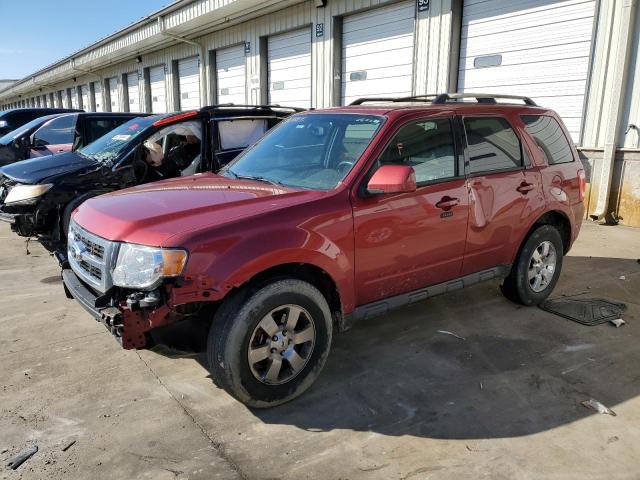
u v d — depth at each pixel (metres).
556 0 8.49
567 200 4.80
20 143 9.60
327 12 12.48
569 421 3.03
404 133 3.68
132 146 6.29
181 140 6.57
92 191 5.99
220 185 3.76
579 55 8.32
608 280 5.52
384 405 3.20
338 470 2.62
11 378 3.50
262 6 13.55
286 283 3.06
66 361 3.74
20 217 5.87
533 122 4.67
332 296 3.44
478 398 3.28
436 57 10.25
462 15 9.93
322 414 3.11
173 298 2.76
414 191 3.49
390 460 2.70
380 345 4.02
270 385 3.10
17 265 6.18
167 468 2.63
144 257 2.81
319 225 3.17
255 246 2.92
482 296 5.06
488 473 2.59
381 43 11.49
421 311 4.69
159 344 2.94
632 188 7.93
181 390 3.37
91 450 2.76
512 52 9.24
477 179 4.03
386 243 3.49
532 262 4.69
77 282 3.49
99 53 23.50
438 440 2.86
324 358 3.32
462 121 4.04
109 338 4.13
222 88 17.56
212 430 2.95
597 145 8.27
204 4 14.44
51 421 3.02
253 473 2.60
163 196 3.50
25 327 4.33
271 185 3.69
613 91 7.82
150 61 22.28
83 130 8.34
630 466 2.64
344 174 3.48
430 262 3.82
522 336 4.17
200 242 2.81
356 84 12.27
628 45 7.65
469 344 4.04
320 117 4.19
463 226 3.94
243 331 2.93
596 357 3.82
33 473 2.58
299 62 13.84
